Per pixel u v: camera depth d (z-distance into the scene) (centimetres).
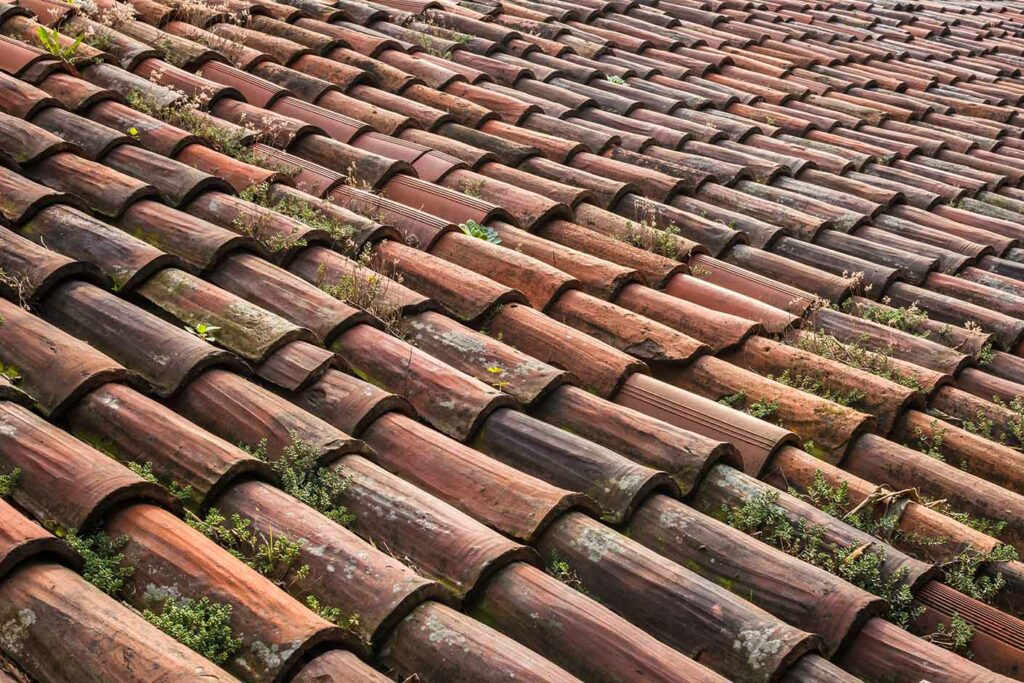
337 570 266
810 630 289
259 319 345
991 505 362
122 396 299
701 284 471
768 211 569
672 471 334
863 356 434
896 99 803
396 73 622
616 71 734
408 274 415
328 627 241
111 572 254
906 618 311
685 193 575
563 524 300
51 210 381
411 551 283
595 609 270
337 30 667
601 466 322
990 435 415
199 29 612
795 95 778
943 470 371
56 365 303
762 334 436
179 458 286
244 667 236
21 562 242
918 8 1115
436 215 480
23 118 454
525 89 675
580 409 355
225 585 250
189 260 377
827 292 500
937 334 479
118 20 583
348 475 299
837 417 380
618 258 481
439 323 384
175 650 225
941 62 934
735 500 331
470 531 284
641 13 879
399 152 526
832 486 352
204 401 314
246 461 286
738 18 938
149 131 466
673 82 743
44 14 565
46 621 232
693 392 400
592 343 390
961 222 623
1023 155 754
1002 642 307
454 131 579
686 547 307
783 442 361
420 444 319
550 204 499
